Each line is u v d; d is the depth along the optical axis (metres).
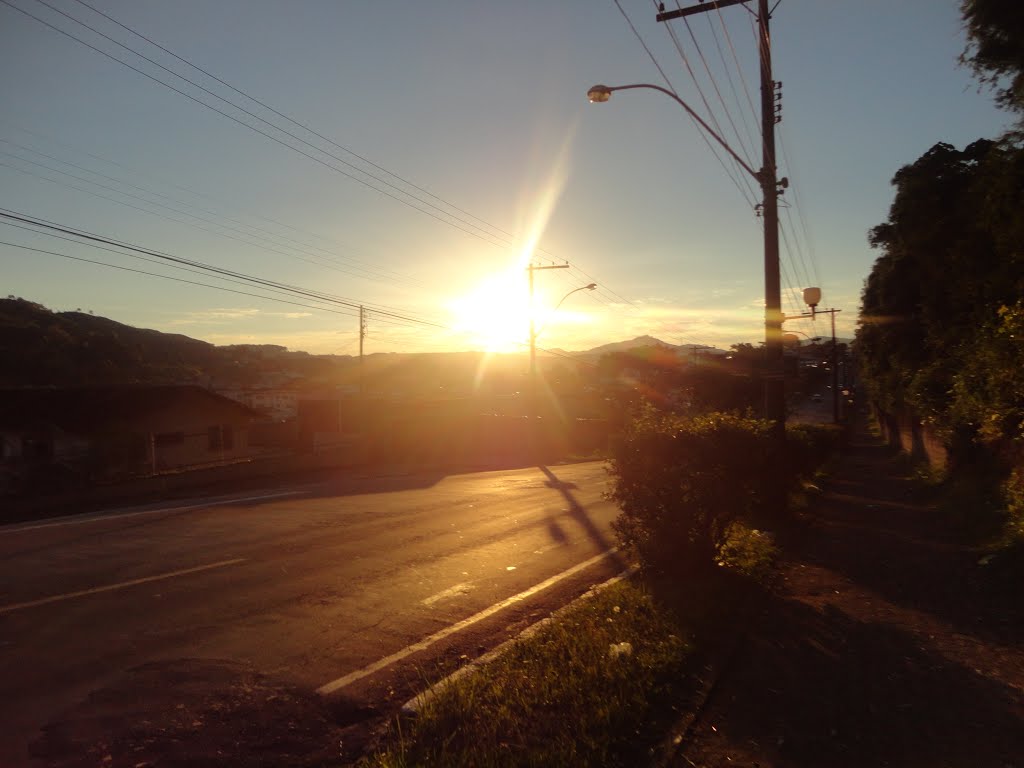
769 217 15.01
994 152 13.84
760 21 14.55
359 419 48.28
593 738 4.58
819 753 4.65
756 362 22.12
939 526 14.40
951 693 5.63
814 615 7.87
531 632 6.92
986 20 12.17
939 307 21.45
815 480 24.06
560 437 44.19
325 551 10.80
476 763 4.21
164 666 6.00
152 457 29.92
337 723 5.14
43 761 4.45
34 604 7.71
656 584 8.64
